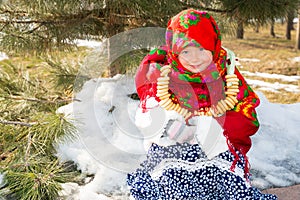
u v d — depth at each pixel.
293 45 11.02
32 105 3.20
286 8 3.17
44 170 2.31
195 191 1.89
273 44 11.06
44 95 3.55
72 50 3.66
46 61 3.89
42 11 3.06
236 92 1.81
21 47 3.26
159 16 3.04
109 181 2.45
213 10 3.31
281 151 2.84
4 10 3.14
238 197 1.89
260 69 7.32
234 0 3.22
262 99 3.58
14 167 2.36
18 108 3.08
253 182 2.49
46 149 2.62
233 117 1.85
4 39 3.20
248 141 1.92
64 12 3.13
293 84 6.16
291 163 2.71
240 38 11.73
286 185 2.47
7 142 2.71
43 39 3.32
